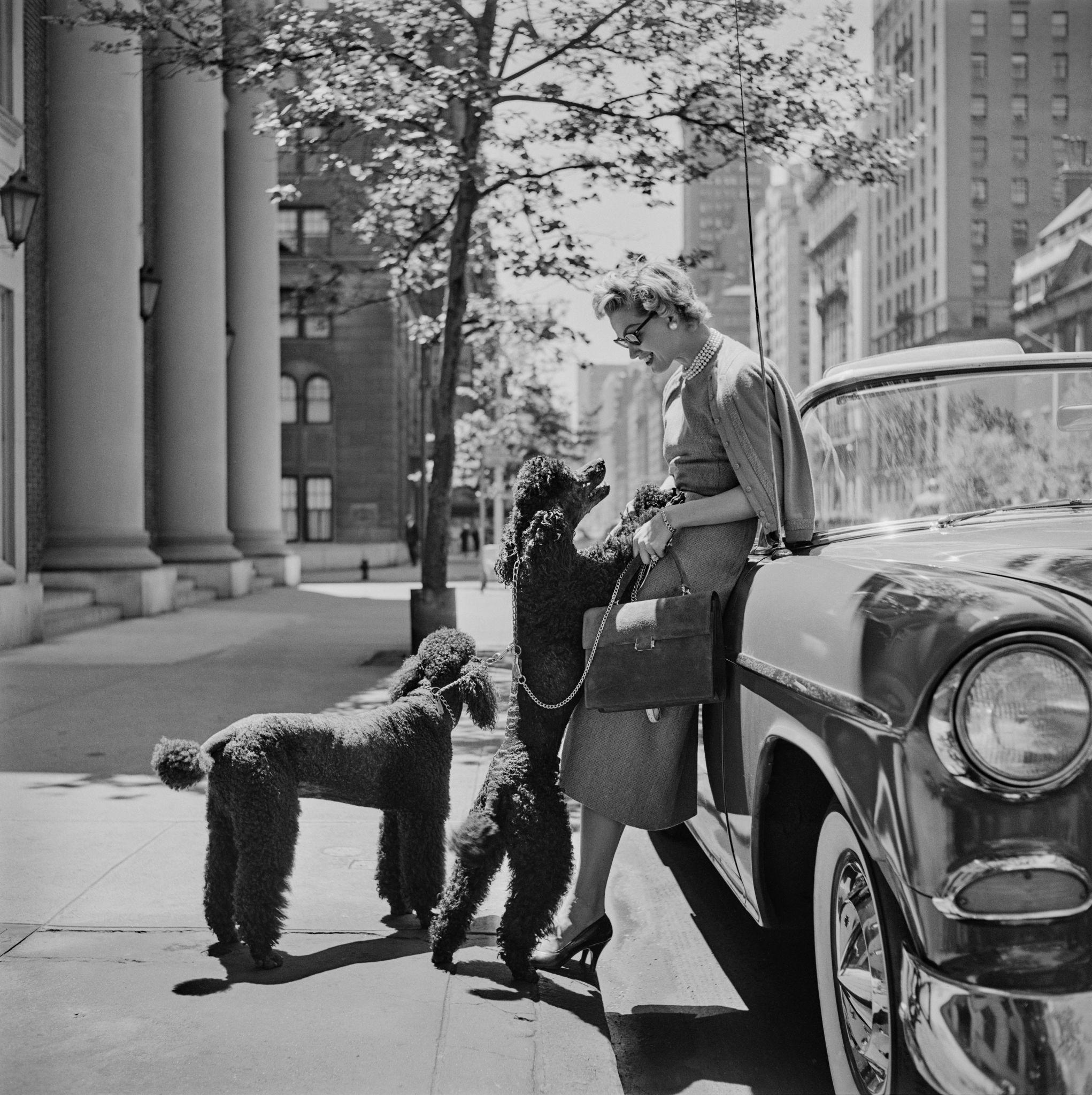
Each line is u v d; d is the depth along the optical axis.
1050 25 79.00
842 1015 2.56
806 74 9.56
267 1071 2.85
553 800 3.36
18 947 3.72
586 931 3.43
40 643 13.23
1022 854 2.00
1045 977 2.00
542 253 10.41
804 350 137.12
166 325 21.36
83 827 5.21
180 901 4.19
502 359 31.28
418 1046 3.00
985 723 2.02
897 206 90.62
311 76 9.02
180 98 20.98
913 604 2.27
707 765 3.38
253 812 3.47
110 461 16.36
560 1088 2.82
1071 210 62.91
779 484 3.23
